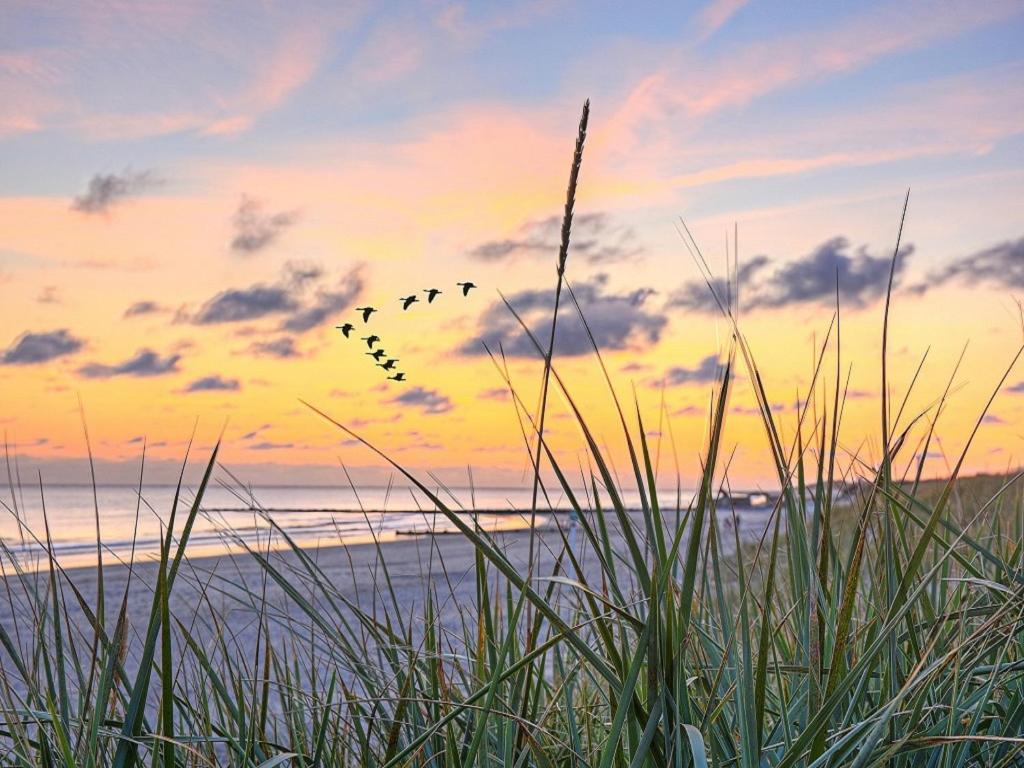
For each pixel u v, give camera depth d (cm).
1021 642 217
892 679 172
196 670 239
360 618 215
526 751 178
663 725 147
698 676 175
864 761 141
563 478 154
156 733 157
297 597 207
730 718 183
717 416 145
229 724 218
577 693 260
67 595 1054
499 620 238
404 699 177
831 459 175
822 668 173
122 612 187
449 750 182
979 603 215
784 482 160
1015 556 220
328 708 208
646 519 149
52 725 180
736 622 183
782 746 171
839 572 193
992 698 208
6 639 183
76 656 198
